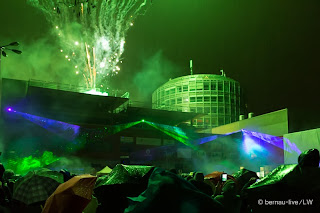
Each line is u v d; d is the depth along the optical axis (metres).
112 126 41.94
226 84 67.50
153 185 2.96
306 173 3.64
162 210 2.85
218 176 9.01
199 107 65.69
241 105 68.94
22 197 5.75
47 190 5.89
